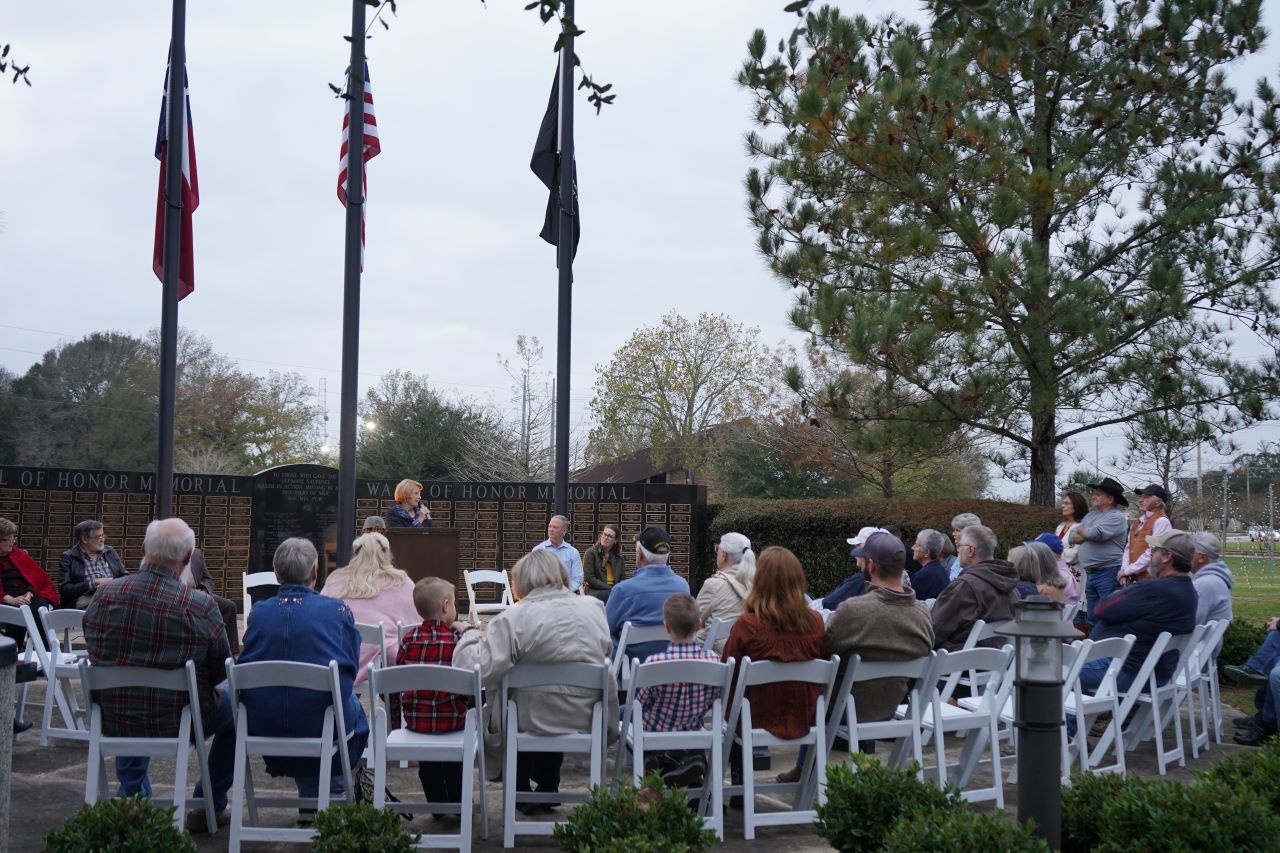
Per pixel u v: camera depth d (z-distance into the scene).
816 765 5.65
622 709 6.69
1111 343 12.76
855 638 5.80
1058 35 12.41
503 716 5.46
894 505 16.14
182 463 48.88
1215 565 8.43
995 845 3.80
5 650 4.04
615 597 7.09
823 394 14.45
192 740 5.64
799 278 14.06
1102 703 6.69
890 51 12.91
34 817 5.68
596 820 4.18
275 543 16.48
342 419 10.95
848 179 14.24
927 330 12.48
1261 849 3.98
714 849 5.35
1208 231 13.77
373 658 6.88
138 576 5.27
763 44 13.30
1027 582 7.54
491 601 17.23
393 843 4.17
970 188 13.44
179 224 10.56
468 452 39.06
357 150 11.01
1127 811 4.19
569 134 11.95
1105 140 13.72
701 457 39.81
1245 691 10.52
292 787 6.72
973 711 6.46
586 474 46.34
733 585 7.41
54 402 48.09
